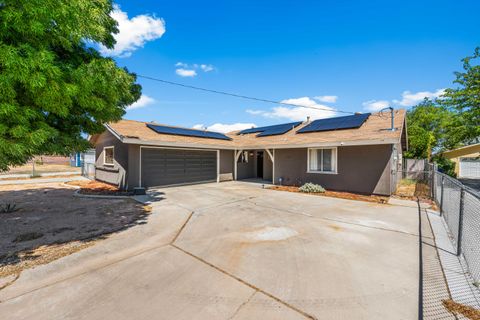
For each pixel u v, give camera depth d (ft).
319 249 12.91
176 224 17.62
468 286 9.14
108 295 8.45
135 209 22.30
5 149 10.18
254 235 15.23
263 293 8.68
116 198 27.66
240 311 7.61
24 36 10.78
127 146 32.76
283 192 33.22
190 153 41.01
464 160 67.15
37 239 14.26
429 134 64.75
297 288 9.01
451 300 8.23
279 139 42.65
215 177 45.29
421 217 19.77
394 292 8.73
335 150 33.91
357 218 19.43
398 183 42.47
